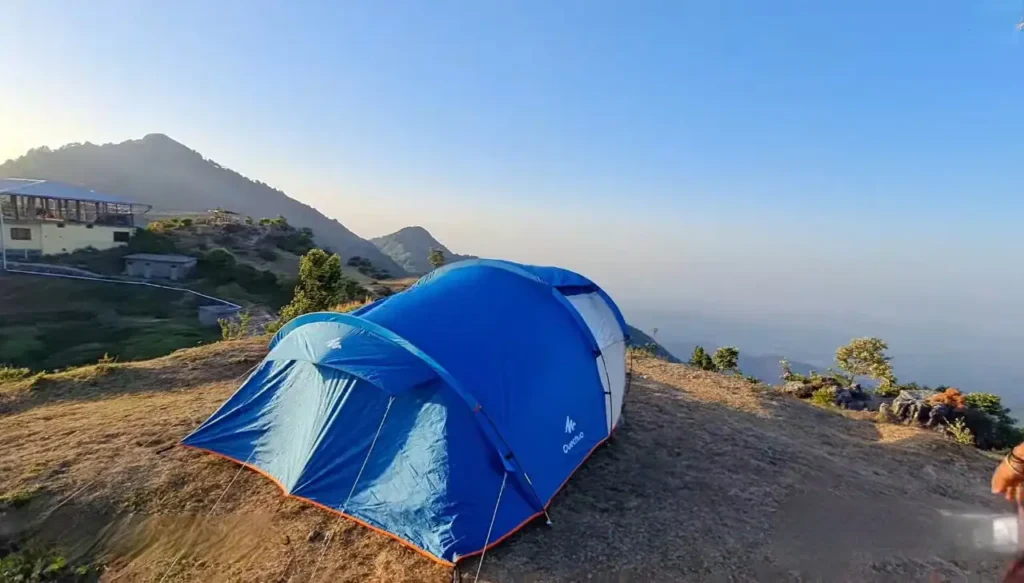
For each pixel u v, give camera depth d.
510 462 5.25
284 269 54.56
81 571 4.81
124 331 29.66
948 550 5.15
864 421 9.89
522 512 5.24
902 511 5.97
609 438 7.60
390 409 5.55
